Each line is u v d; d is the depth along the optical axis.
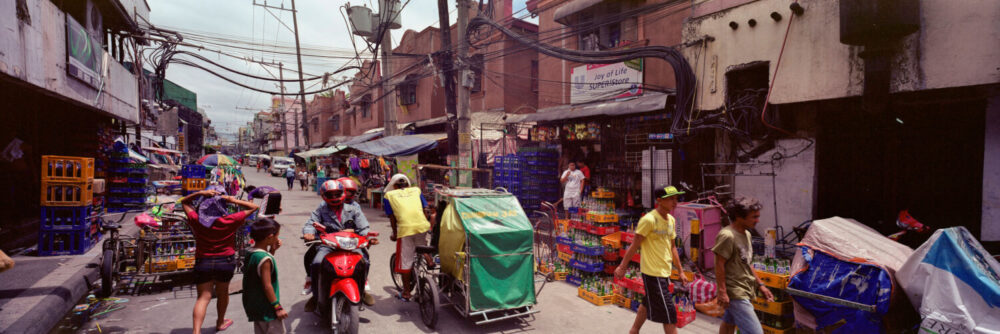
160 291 5.77
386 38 15.86
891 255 3.99
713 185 8.51
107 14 11.73
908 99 6.47
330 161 27.52
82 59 8.96
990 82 5.16
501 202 5.04
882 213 7.03
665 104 9.20
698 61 8.30
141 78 15.19
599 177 11.68
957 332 3.20
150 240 5.73
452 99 12.55
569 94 13.25
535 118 12.79
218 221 4.29
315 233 4.80
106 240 5.80
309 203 16.56
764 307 4.35
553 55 10.26
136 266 5.78
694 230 5.54
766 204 7.98
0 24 5.86
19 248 7.33
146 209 11.89
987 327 3.09
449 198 5.06
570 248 6.45
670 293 3.89
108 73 10.85
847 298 3.78
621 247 6.03
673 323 3.83
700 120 8.18
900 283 3.70
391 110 16.03
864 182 7.18
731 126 7.89
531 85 18.05
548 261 7.12
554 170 13.29
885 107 5.98
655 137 9.22
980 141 6.12
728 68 7.82
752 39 7.46
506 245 4.71
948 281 3.33
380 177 14.92
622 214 7.26
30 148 10.28
